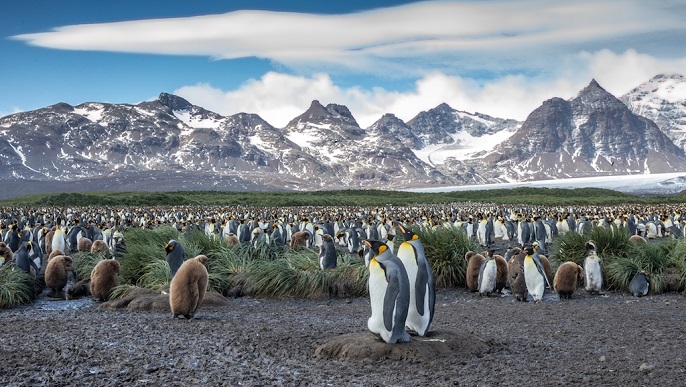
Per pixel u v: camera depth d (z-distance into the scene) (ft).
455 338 30.42
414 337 30.25
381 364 27.73
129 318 40.09
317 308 46.37
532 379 25.45
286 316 41.70
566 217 147.02
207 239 62.39
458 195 406.00
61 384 24.61
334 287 52.34
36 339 32.91
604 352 30.17
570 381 25.13
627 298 50.80
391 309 28.07
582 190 409.90
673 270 56.03
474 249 58.39
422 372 26.45
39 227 102.63
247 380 25.45
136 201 308.81
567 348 31.07
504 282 53.52
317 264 55.47
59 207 268.62
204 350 30.45
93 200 304.50
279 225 106.01
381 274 28.53
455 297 51.98
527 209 224.94
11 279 50.24
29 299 49.78
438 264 56.39
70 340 32.63
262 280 52.60
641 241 65.00
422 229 61.05
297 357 29.32
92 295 50.90
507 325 37.65
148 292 47.60
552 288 55.47
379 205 320.29
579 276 57.16
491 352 30.22
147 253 55.42
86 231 96.17
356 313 43.39
